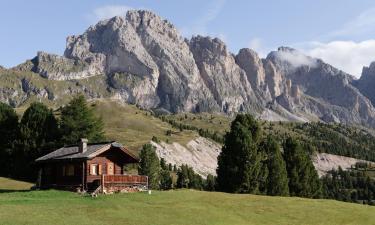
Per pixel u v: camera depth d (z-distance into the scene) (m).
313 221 49.31
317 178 97.56
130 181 69.06
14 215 40.66
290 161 94.62
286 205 56.56
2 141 110.38
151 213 46.44
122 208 47.94
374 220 51.50
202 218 46.06
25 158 105.81
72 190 72.00
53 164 78.06
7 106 117.81
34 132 106.56
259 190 82.62
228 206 53.78
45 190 70.69
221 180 81.81
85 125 108.31
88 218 42.09
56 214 42.62
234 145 81.50
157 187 128.25
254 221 47.62
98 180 69.44
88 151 73.25
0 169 109.19
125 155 76.38
